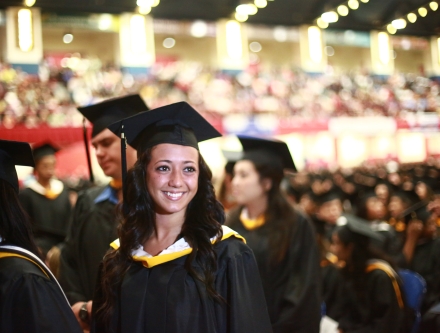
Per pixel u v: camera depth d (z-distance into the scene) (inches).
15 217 81.8
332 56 1026.1
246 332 78.2
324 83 848.3
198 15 792.3
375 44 788.0
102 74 692.7
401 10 591.8
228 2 790.5
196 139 93.6
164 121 87.3
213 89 720.3
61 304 76.9
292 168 135.8
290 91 798.5
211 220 84.6
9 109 534.6
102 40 831.7
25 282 73.8
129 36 745.0
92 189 130.9
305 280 121.8
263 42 970.7
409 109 839.7
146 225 85.1
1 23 652.1
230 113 659.4
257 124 628.7
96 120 124.1
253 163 133.0
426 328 122.9
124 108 124.7
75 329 76.6
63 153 485.1
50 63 704.4
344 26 778.2
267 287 123.7
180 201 82.8
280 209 131.3
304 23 837.2
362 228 146.7
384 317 138.6
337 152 696.4
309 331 118.5
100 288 88.6
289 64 975.0
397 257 194.4
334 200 226.8
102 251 115.6
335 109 785.6
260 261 125.4
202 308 78.1
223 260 82.2
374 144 730.2
